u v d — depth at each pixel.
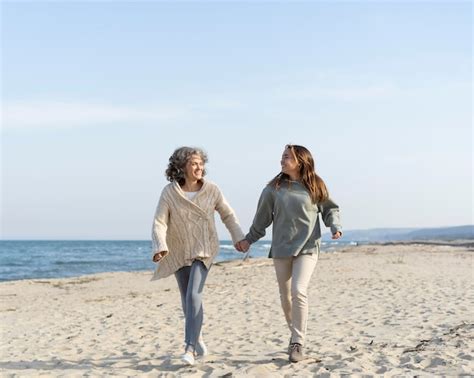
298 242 5.59
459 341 6.31
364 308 9.90
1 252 72.62
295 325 5.59
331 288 13.55
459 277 15.71
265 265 22.86
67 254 65.12
